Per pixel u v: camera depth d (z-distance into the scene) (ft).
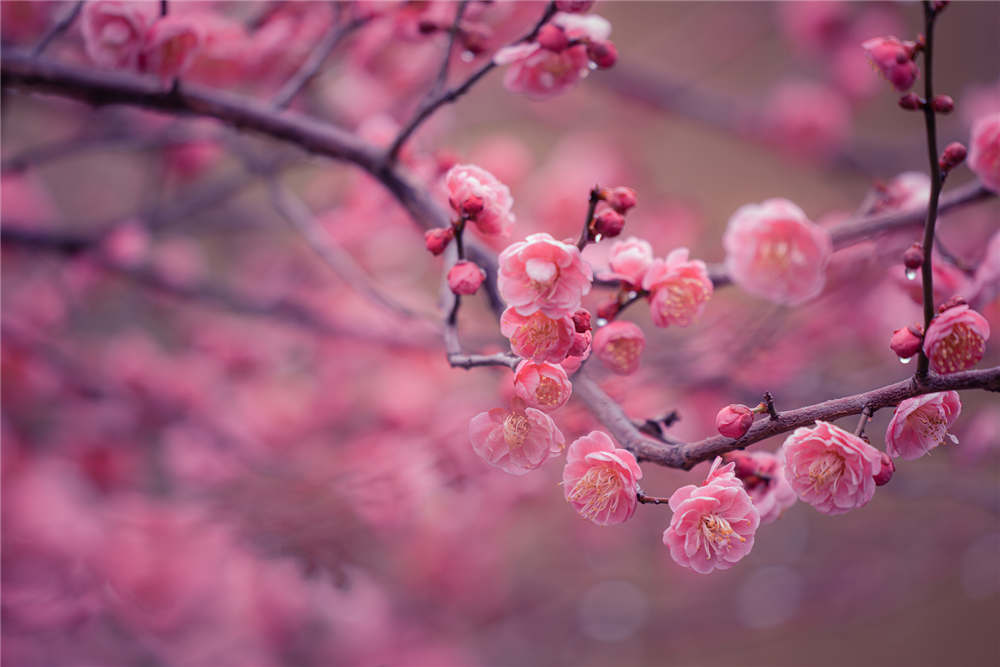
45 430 6.08
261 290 6.17
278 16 3.76
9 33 3.97
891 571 7.07
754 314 4.47
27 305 6.30
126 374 6.00
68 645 6.04
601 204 3.78
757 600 7.25
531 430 3.01
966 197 3.36
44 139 6.97
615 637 7.43
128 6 3.32
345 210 5.55
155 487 6.53
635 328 3.14
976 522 6.73
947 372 2.99
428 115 3.34
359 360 6.15
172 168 5.50
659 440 3.08
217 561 5.61
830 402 2.97
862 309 5.08
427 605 7.24
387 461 4.72
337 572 4.07
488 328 5.48
